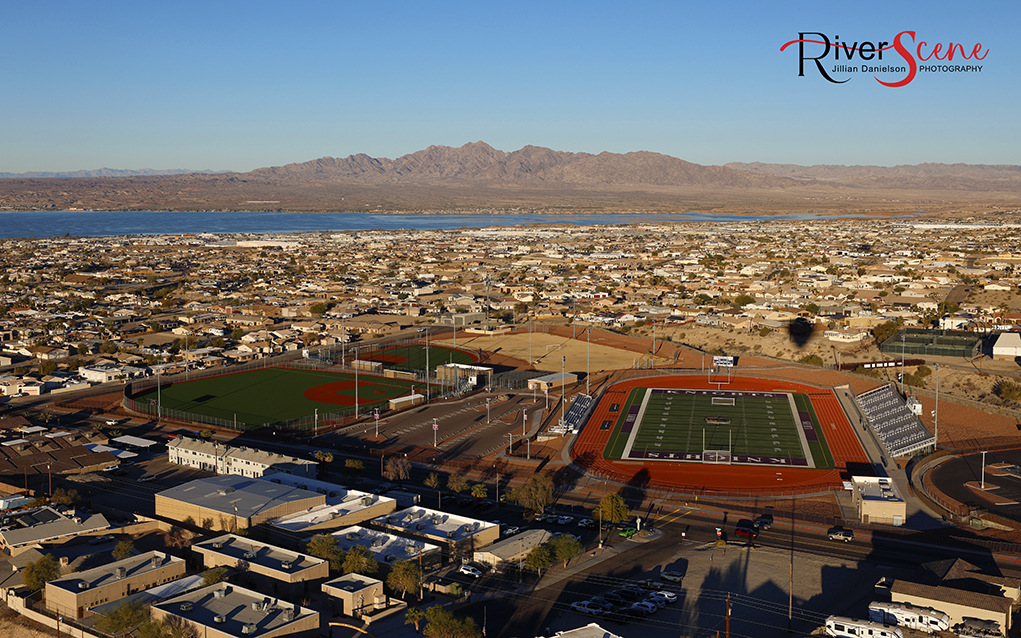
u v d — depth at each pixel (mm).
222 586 143375
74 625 139250
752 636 137875
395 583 149750
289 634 130500
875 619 141500
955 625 138625
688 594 154250
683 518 197125
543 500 199000
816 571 164875
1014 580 151000
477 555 167000
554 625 141500
